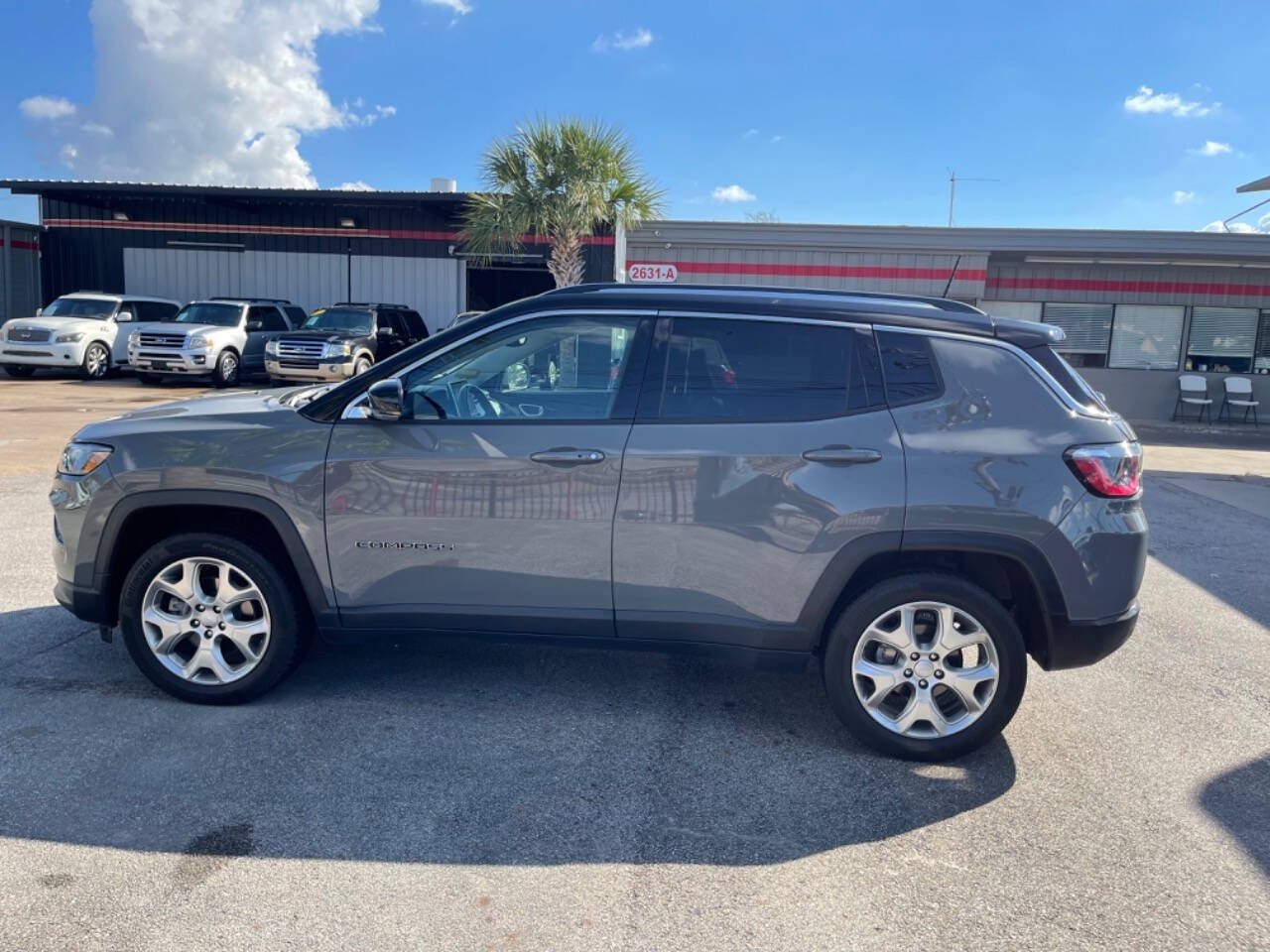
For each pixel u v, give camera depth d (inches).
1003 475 156.2
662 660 206.4
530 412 167.9
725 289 172.1
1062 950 114.4
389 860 129.6
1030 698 193.9
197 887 122.4
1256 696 197.0
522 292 1067.3
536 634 168.2
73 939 111.5
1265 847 138.6
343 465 166.1
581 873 128.0
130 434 172.1
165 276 1042.7
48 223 1037.8
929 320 164.1
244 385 880.9
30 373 892.0
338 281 1030.4
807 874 129.3
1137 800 151.6
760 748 166.7
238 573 172.1
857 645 161.2
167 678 175.2
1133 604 162.4
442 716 175.0
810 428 159.8
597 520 162.1
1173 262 743.1
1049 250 705.6
